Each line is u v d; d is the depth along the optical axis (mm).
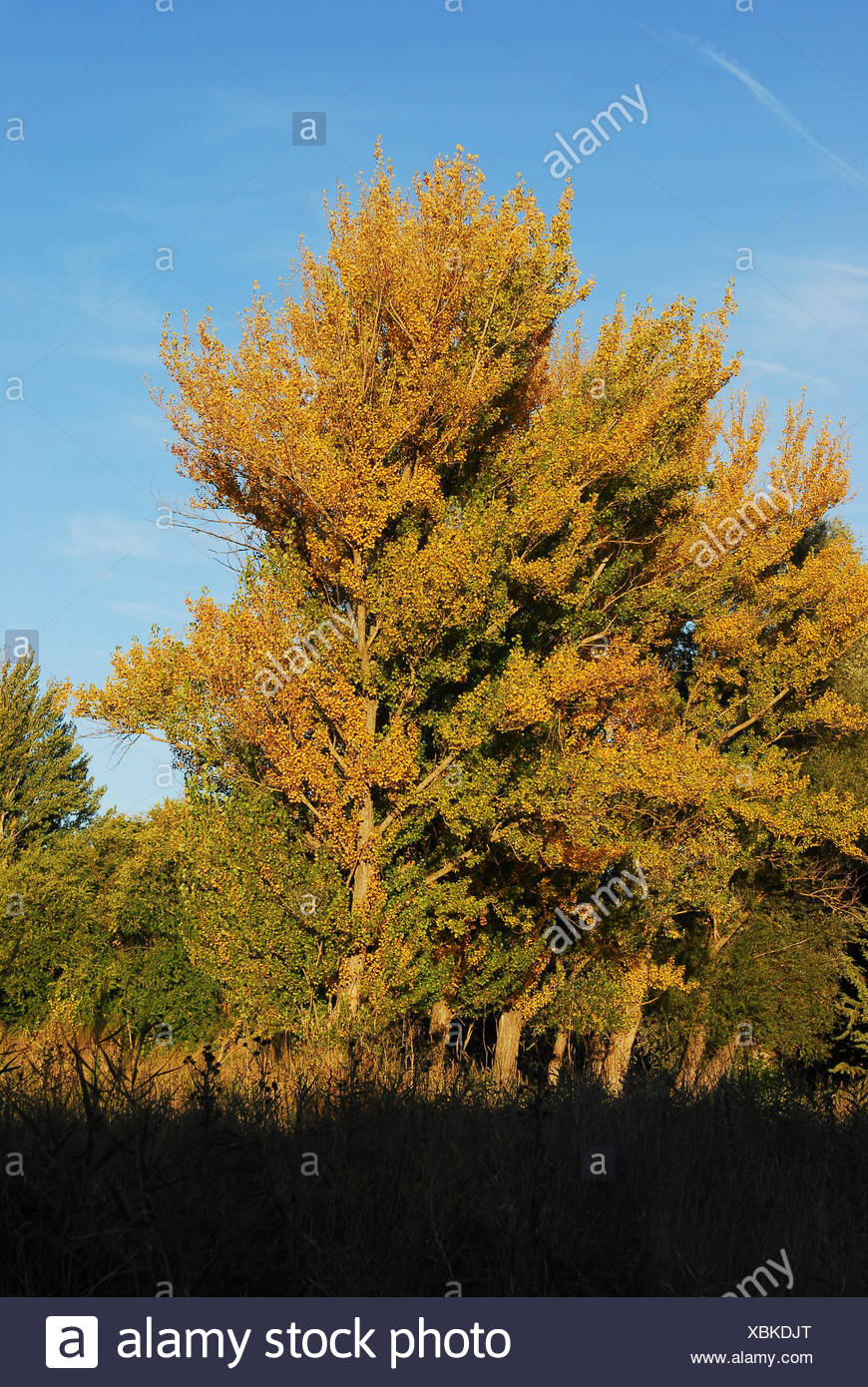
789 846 26031
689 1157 6027
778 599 26203
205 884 18094
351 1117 5621
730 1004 27188
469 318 18562
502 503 18781
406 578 16547
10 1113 4688
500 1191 4781
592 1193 5391
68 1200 3852
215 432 17266
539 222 18922
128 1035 5863
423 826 18391
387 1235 4414
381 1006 17062
